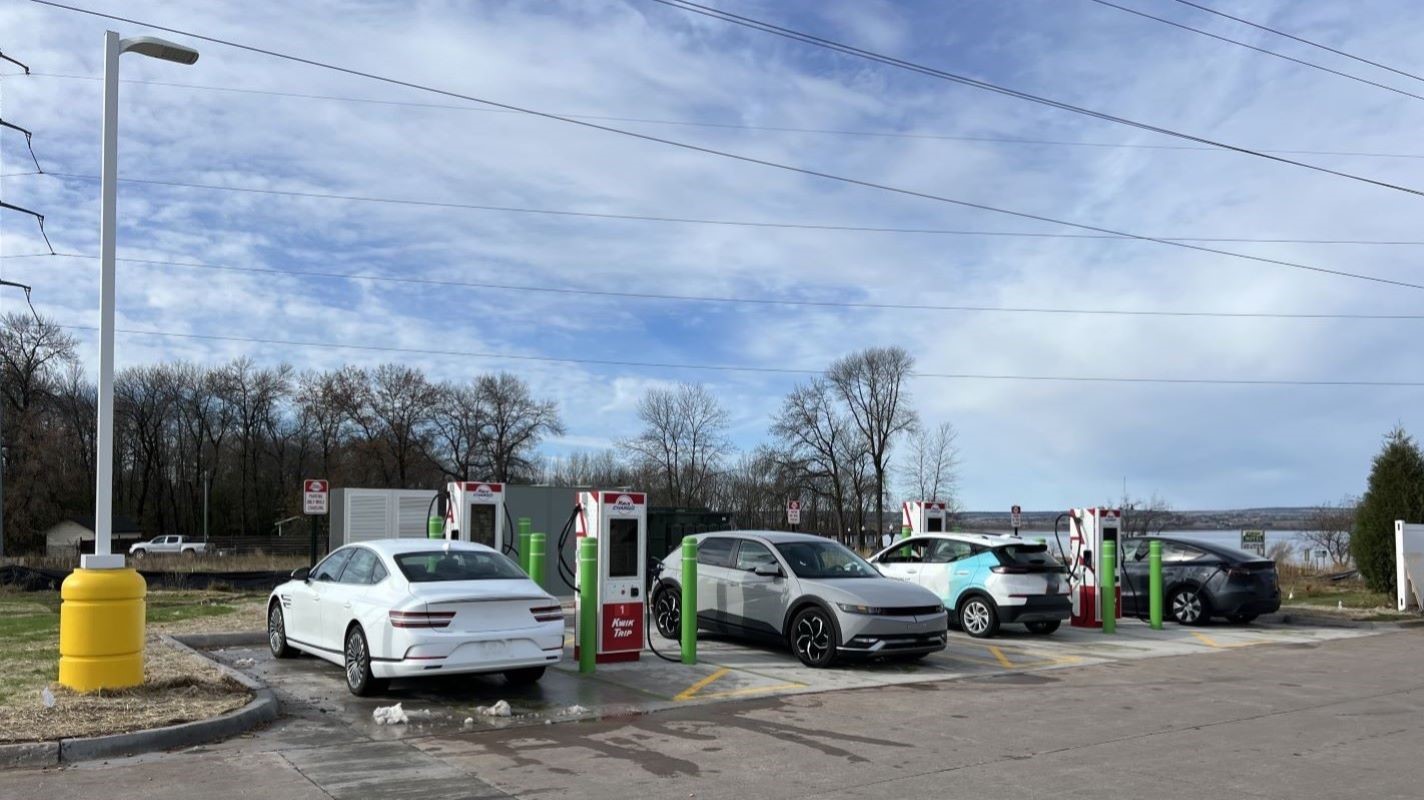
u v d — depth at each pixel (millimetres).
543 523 21484
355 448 71625
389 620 9305
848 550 13703
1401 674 12281
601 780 6914
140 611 9484
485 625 9453
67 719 8008
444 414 74750
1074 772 7152
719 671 11781
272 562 38031
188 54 9938
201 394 81875
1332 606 21516
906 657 13219
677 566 14477
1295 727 8875
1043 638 15641
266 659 12172
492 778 6941
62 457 65750
